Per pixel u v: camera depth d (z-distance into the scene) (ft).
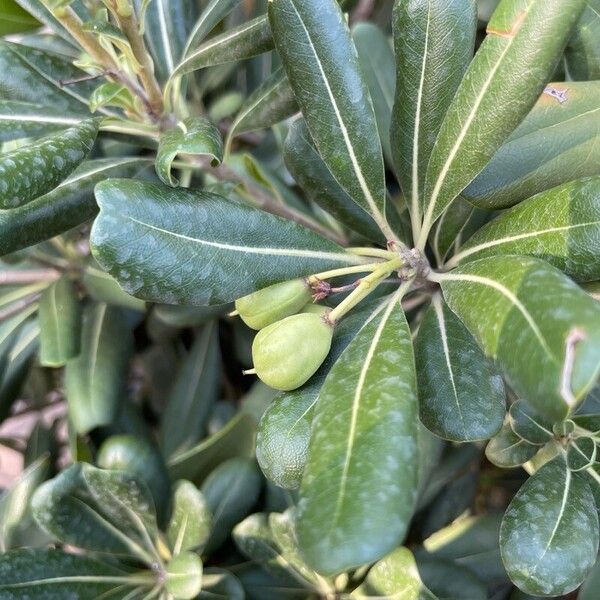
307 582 0.43
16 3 0.41
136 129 0.41
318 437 0.25
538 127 0.33
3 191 0.28
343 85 0.31
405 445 0.23
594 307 0.21
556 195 0.29
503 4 0.27
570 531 0.30
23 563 0.41
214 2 0.38
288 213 0.50
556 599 0.43
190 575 0.39
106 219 0.27
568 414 0.20
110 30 0.33
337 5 0.30
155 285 0.28
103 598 0.42
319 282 0.30
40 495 0.40
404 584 0.36
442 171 0.31
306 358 0.28
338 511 0.22
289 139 0.37
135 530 0.43
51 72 0.41
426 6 0.31
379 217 0.33
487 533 0.43
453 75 0.32
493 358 0.23
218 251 0.29
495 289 0.25
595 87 0.33
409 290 0.35
